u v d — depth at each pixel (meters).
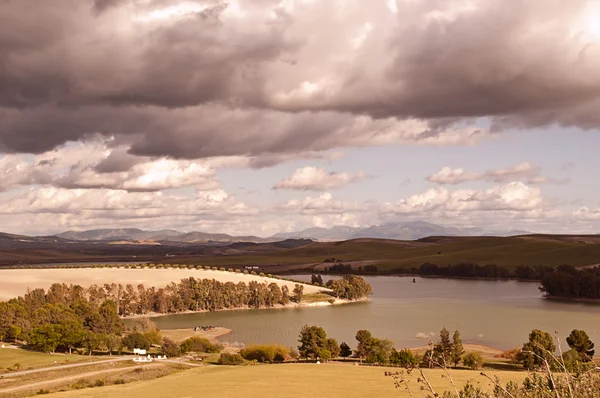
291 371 93.12
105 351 138.38
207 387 74.88
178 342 155.38
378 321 193.12
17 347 138.12
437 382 67.38
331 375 86.50
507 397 20.80
